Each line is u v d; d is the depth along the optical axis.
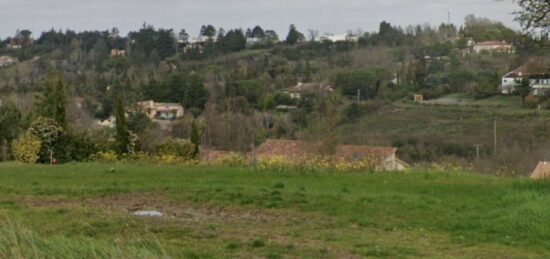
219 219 12.59
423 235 11.62
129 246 8.59
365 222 12.52
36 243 8.02
